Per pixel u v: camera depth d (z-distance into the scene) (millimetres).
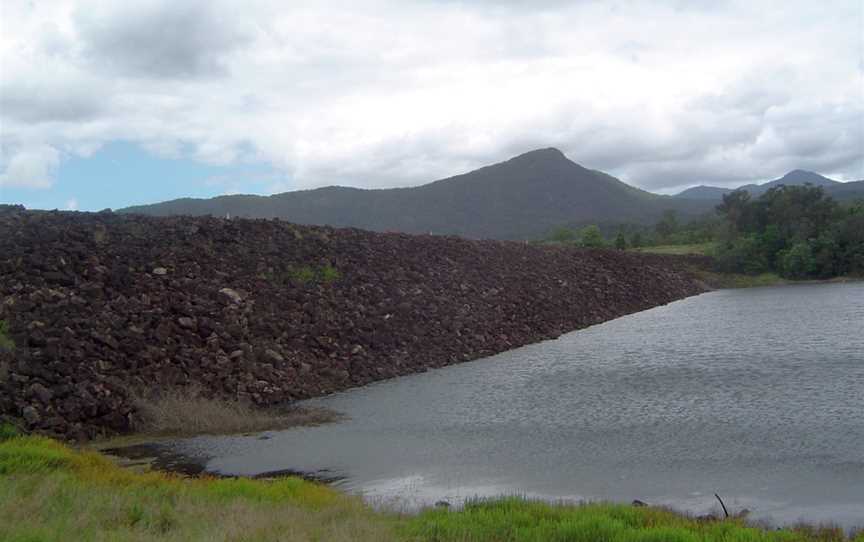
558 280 54625
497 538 9906
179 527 9984
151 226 31688
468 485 14461
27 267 24547
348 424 20828
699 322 45688
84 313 23422
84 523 9844
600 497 13242
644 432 18000
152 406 21016
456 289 42531
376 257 41219
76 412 19453
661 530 9766
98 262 26797
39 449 15281
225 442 18984
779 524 11305
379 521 10633
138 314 24812
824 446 15828
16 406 18516
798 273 82312
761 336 36531
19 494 11352
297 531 9453
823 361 27547
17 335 20859
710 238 107375
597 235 96812
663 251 94875
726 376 25438
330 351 29125
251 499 12109
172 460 17219
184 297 27062
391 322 33938
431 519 10727
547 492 13742
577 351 35156
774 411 19406
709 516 11680
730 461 15109
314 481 15133
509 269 51281
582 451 16609
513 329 40875
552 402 22656
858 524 11250
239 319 27656
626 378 26375
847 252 81062
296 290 32281
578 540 9797
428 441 18359
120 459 17375
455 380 28094
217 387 23609
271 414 22547
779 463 14789
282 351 27219
